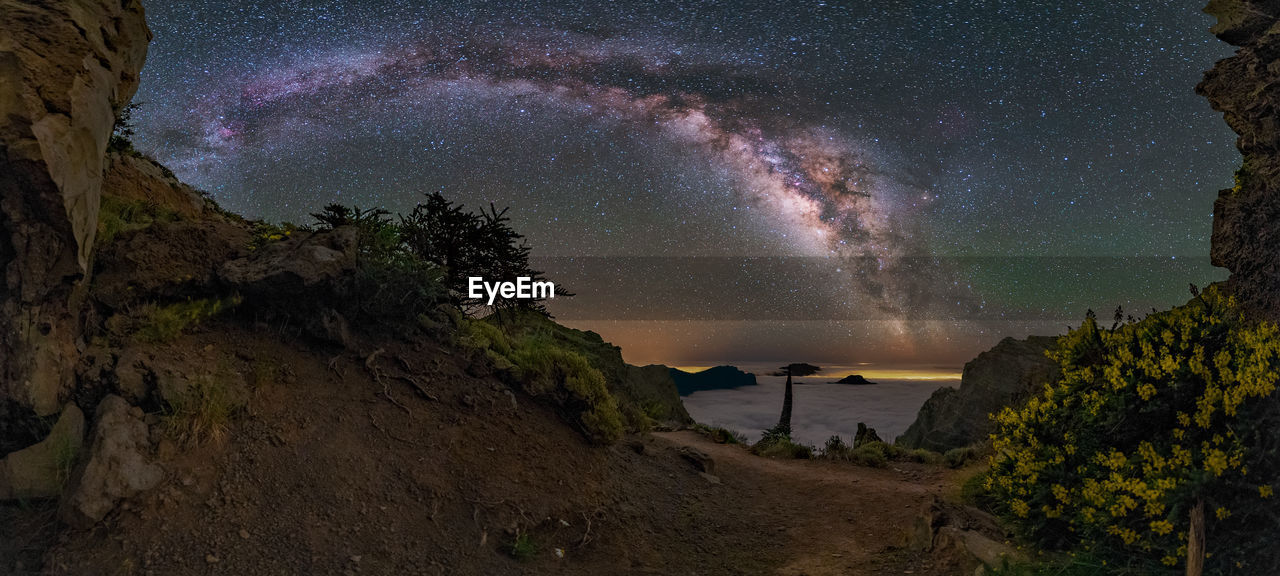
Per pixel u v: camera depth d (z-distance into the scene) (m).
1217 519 4.87
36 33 5.52
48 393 5.44
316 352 6.98
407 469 6.15
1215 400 5.19
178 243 6.95
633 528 6.75
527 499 6.38
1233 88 7.44
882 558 6.48
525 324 11.13
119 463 5.09
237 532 5.07
